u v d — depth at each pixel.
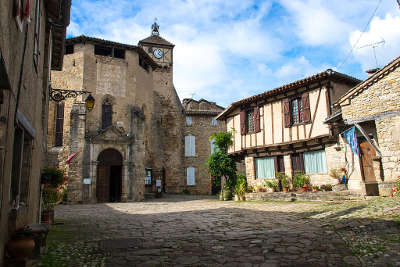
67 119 20.33
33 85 5.96
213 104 34.84
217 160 18.83
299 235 6.29
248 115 18.06
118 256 5.23
